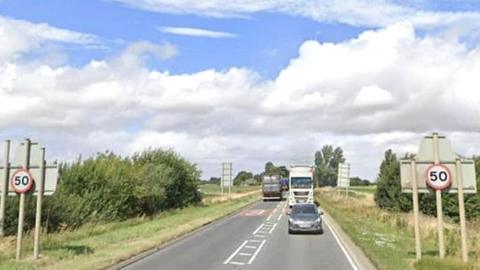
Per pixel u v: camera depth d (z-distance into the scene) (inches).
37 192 853.2
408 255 866.1
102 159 1828.2
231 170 3572.8
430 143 813.2
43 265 766.5
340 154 6451.8
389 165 2380.7
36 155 859.4
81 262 799.7
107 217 1651.1
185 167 2571.4
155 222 1630.2
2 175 866.1
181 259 884.0
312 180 2426.2
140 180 1991.9
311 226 1332.4
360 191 4680.1
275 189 3287.4
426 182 807.1
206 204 2807.6
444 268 708.7
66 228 1305.4
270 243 1133.7
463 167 791.7
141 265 813.9
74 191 1574.8
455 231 1191.6
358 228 1374.3
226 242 1154.7
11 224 1150.3
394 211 2156.7
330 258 894.4
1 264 764.0
